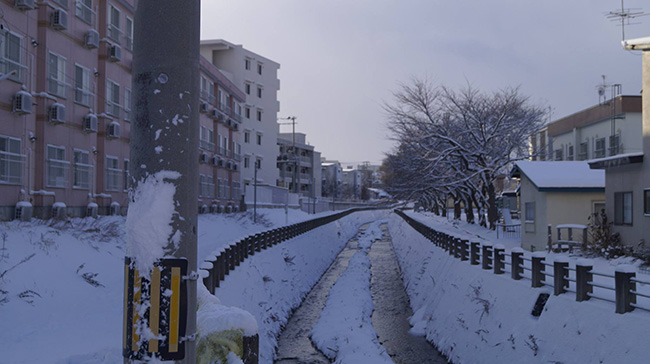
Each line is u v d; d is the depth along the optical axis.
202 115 40.19
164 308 2.71
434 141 34.50
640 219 17.44
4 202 17.91
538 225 22.72
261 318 13.86
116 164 25.83
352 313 16.16
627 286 7.34
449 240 17.92
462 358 11.45
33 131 19.83
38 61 20.14
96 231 19.48
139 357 2.69
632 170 17.97
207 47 60.00
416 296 19.02
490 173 33.25
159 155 2.78
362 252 36.34
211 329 4.39
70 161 21.98
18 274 12.52
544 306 9.34
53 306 11.36
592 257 17.84
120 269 16.69
